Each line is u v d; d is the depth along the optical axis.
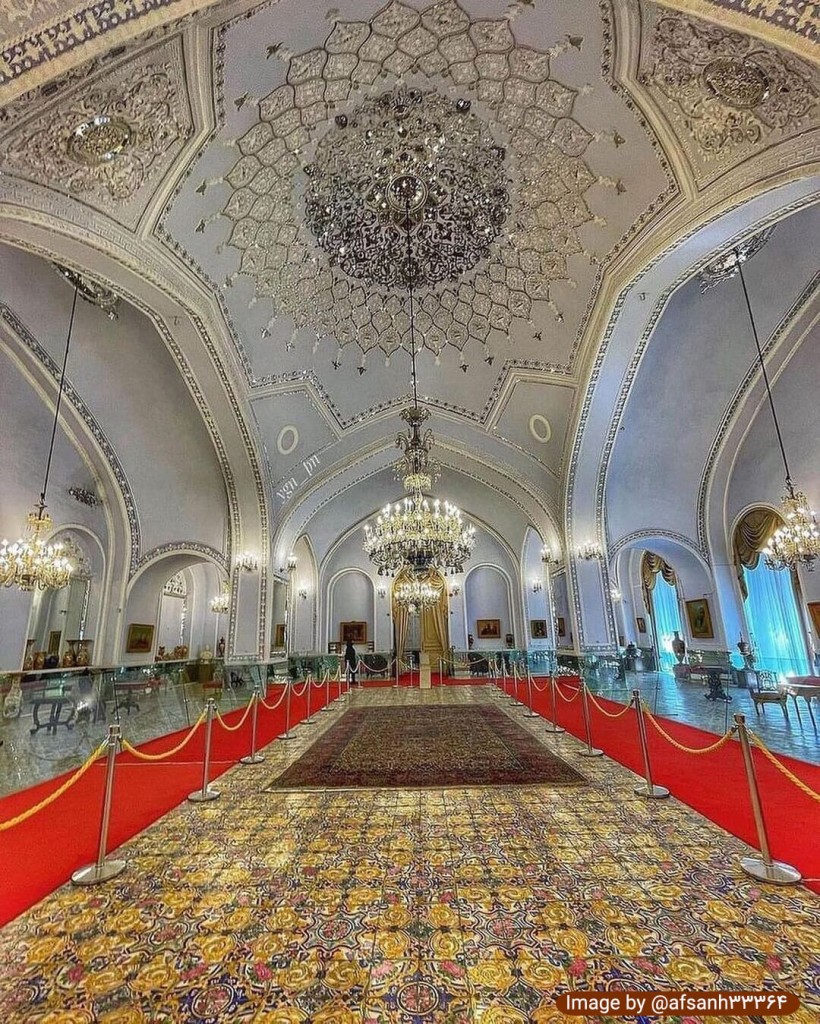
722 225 5.61
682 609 11.83
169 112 4.79
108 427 8.46
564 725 6.98
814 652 8.48
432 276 8.45
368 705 9.34
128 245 5.63
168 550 9.73
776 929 2.17
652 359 8.75
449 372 9.86
